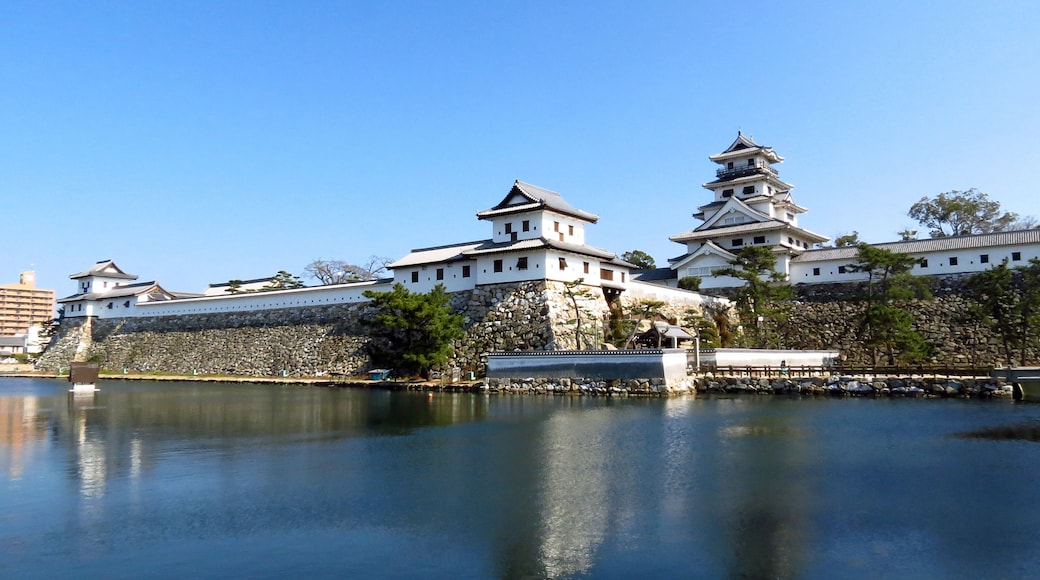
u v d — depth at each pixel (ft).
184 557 48.93
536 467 76.13
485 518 57.31
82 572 46.19
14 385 239.30
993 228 324.39
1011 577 43.78
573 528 54.34
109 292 325.01
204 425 114.73
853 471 72.08
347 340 228.84
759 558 47.42
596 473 72.69
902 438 91.35
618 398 146.61
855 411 120.06
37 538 53.26
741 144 303.27
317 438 99.25
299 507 61.41
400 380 195.52
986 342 194.08
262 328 255.29
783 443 88.28
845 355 212.84
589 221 214.48
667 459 79.05
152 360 284.41
